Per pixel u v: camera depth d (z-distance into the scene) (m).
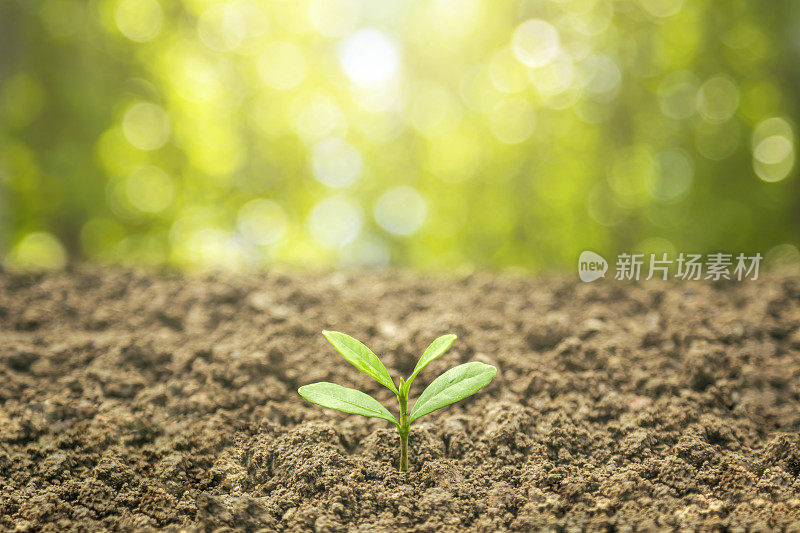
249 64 1.57
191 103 1.56
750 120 1.49
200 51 1.55
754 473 0.58
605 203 1.60
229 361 0.66
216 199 1.62
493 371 0.57
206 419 0.62
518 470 0.58
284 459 0.58
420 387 0.65
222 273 0.82
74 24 1.44
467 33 1.58
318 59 1.59
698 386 0.64
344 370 0.66
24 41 1.24
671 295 0.75
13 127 1.36
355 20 1.59
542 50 1.54
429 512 0.56
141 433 0.61
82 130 1.47
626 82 1.53
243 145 1.61
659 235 1.56
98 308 0.75
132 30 1.50
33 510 0.55
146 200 1.55
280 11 1.56
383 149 1.66
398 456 0.59
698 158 1.53
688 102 1.51
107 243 1.54
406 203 1.71
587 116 1.56
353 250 1.71
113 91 1.50
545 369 0.65
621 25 1.49
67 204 1.47
